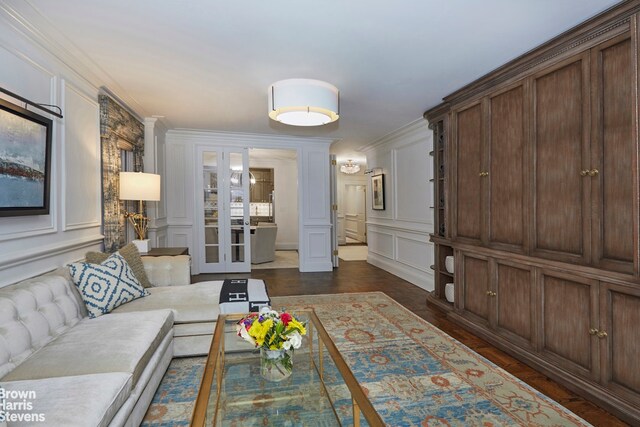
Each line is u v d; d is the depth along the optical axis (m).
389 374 2.31
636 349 1.80
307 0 1.88
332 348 1.78
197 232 5.57
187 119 4.54
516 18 2.09
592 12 2.02
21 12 1.93
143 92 3.37
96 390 1.34
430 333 3.05
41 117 2.13
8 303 1.61
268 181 9.25
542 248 2.39
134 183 3.31
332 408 1.52
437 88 3.34
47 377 1.44
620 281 1.85
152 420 1.80
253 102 3.74
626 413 1.80
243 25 2.14
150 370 1.86
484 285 2.99
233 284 2.96
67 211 2.53
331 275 5.62
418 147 4.84
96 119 3.03
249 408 1.53
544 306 2.37
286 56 2.59
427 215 4.61
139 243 3.64
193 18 2.05
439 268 3.91
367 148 6.74
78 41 2.33
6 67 1.91
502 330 2.76
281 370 1.69
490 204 2.91
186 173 5.45
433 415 1.86
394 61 2.70
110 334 1.86
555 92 2.28
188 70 2.84
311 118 3.29
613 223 1.92
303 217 5.93
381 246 6.25
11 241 1.95
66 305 2.00
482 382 2.21
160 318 2.19
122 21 2.08
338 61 2.70
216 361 1.61
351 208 11.36
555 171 2.28
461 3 1.92
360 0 1.88
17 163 1.92
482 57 2.64
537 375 2.31
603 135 1.97
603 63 1.97
